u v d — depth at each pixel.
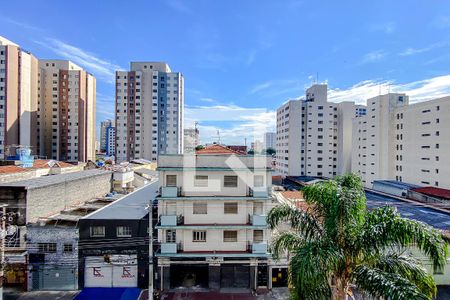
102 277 20.45
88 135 90.25
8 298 18.81
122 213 22.17
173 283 21.20
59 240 20.23
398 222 8.65
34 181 24.09
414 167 50.75
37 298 18.86
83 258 20.34
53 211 23.08
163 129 92.06
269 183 21.28
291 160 77.06
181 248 20.45
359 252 9.23
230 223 20.94
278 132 88.50
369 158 62.16
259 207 21.41
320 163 76.62
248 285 20.88
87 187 28.69
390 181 53.91
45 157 74.88
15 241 20.06
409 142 52.09
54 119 85.44
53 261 20.17
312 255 8.43
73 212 24.14
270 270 20.70
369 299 8.73
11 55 68.56
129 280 20.56
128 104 90.56
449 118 43.72
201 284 21.31
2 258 15.03
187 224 20.56
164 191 20.20
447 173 43.81
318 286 8.48
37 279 20.02
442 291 17.73
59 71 85.62
